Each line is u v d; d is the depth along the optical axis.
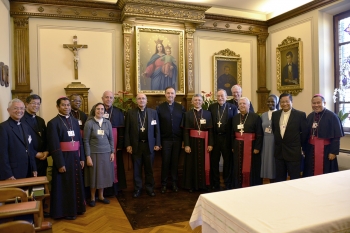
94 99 5.48
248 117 3.85
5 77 4.22
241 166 3.86
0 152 2.71
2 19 4.28
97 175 3.58
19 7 4.90
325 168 3.42
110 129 3.76
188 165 4.21
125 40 5.46
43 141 3.41
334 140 3.37
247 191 1.82
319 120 3.46
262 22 6.64
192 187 4.21
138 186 4.02
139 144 4.02
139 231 2.90
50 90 5.18
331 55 5.58
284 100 3.44
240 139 3.86
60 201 3.21
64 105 3.30
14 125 2.86
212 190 4.25
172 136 4.19
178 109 4.28
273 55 6.61
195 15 5.76
